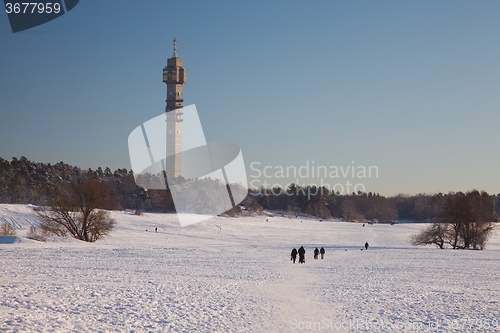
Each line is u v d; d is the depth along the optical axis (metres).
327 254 57.34
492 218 87.94
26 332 13.23
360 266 40.94
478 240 76.38
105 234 71.50
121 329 14.48
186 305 19.25
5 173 162.88
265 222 146.12
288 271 35.12
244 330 15.08
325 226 152.38
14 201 142.88
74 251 47.31
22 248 48.28
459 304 21.55
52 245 55.22
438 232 78.44
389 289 26.27
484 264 44.75
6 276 26.16
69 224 68.25
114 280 26.38
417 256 54.75
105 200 71.31
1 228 68.62
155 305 18.94
